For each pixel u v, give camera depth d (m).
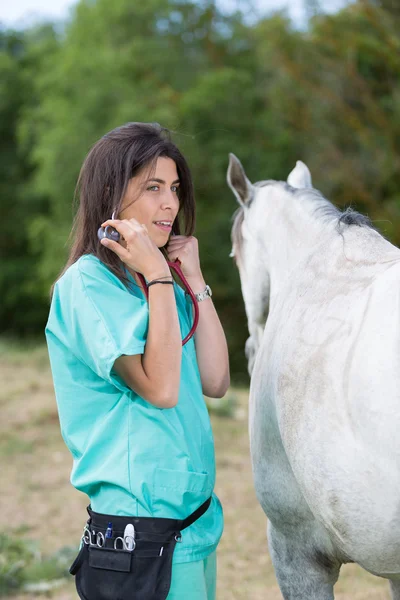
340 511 1.45
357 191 9.93
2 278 17.55
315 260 1.78
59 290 1.66
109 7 14.70
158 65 14.29
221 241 13.29
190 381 1.70
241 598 3.25
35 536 4.38
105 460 1.59
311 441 1.49
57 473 5.67
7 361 10.70
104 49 14.70
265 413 1.76
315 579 1.81
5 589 3.59
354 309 1.51
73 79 14.47
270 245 2.10
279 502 1.78
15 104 18.11
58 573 3.72
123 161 1.64
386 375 1.35
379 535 1.41
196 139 12.91
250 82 13.32
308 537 1.77
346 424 1.42
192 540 1.58
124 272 1.67
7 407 7.66
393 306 1.40
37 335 18.14
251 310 2.23
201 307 1.88
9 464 5.93
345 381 1.43
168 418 1.60
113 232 1.63
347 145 10.49
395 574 1.50
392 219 9.41
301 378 1.54
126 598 1.51
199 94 13.02
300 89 10.40
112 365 1.52
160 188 1.67
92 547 1.58
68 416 1.65
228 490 5.01
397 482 1.33
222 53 14.35
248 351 2.32
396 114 9.62
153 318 1.55
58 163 14.07
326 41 9.88
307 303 1.68
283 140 12.45
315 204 2.00
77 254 1.70
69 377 1.65
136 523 1.54
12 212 18.33
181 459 1.59
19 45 19.77
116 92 13.91
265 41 10.57
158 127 1.72
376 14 8.98
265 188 2.20
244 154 12.72
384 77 10.17
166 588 1.51
